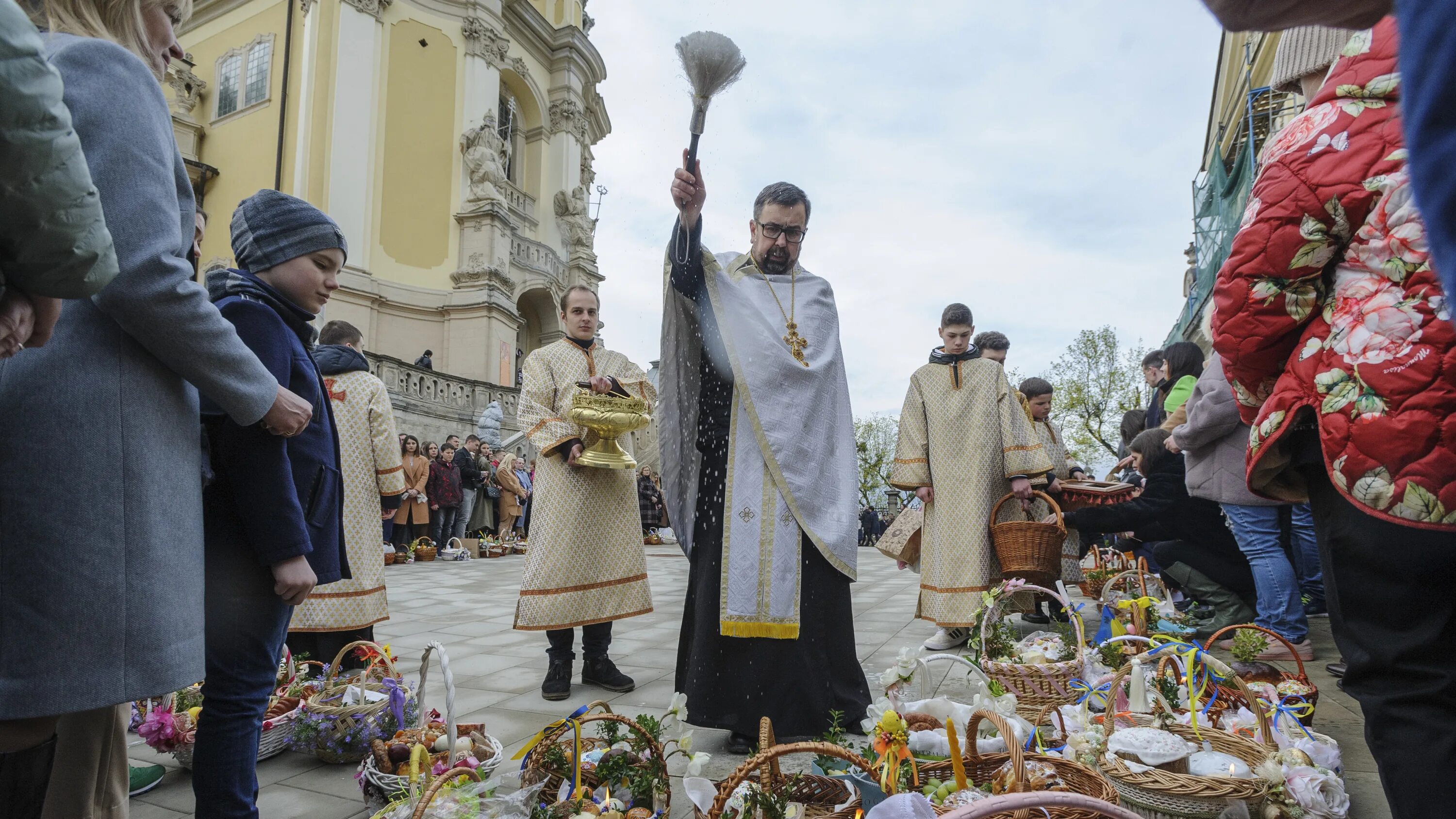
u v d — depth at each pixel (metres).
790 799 2.04
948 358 5.01
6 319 1.07
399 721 2.95
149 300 1.47
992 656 3.46
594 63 29.73
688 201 2.95
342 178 22.55
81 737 1.73
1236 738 2.39
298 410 1.84
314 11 23.08
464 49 24.88
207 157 25.20
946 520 4.77
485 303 23.50
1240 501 4.03
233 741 1.81
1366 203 1.42
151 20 1.67
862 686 3.04
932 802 1.96
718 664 2.94
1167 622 3.82
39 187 0.94
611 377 4.13
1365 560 1.41
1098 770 2.12
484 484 14.84
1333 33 1.71
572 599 3.84
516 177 27.83
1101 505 4.89
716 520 3.07
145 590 1.48
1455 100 0.49
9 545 1.35
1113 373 30.53
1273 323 1.54
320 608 4.06
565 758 2.33
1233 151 11.32
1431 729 1.33
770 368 3.05
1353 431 1.40
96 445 1.44
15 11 0.88
